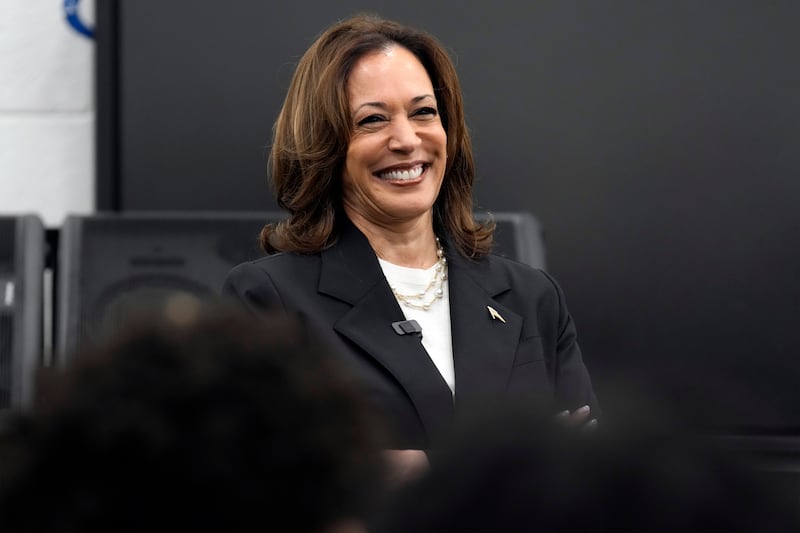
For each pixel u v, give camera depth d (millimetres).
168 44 13023
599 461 1791
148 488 1758
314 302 6371
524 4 12977
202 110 13023
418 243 6801
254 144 13023
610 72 13000
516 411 1872
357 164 6555
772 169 12922
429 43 6914
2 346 10117
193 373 1817
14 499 1753
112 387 1800
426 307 6602
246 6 13000
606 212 12961
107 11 12992
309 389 1860
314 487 1820
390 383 6156
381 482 1878
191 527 1766
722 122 12984
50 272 11188
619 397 1985
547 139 12984
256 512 1782
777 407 12727
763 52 12984
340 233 6742
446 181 7051
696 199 12930
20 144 13695
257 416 1810
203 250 10609
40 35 13703
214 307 1991
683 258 12906
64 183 13758
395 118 6559
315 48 6793
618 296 12914
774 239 12867
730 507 1758
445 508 1787
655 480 1771
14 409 1855
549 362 6793
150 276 10469
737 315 12828
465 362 6328
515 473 1792
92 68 13688
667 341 12875
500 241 11156
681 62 12992
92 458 1757
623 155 12984
